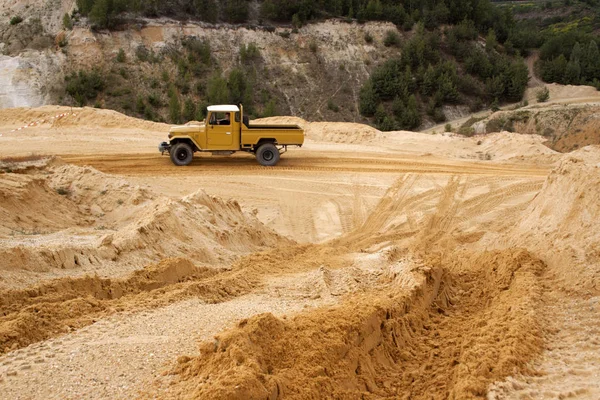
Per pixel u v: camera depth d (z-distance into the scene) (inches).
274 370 249.4
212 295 372.8
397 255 532.1
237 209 616.7
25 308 309.3
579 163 499.5
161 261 413.4
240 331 255.4
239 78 2400.3
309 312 313.9
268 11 2810.0
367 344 289.6
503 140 1213.1
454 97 2677.2
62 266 385.7
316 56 2743.6
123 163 1003.3
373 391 266.7
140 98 2239.2
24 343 277.7
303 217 764.6
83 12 2444.6
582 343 290.8
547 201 505.0
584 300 348.2
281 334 269.7
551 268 406.9
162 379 240.8
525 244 474.9
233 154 1105.4
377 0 2935.5
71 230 521.7
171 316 319.3
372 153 1150.3
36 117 1338.6
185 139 1000.9
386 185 898.1
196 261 460.1
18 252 366.3
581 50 3115.2
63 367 251.1
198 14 2689.5
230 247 530.3
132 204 616.1
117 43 2409.0
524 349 277.9
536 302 343.0
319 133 1337.4
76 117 1328.7
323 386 247.8
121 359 259.3
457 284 420.8
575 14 5113.2
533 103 2760.8
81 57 2321.6
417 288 359.9
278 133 1011.3
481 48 2982.3
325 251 549.3
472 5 3125.0
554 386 250.1
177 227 484.1
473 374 257.3
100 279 366.3
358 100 2635.3
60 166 737.0
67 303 323.3
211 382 226.1
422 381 276.4
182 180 901.2
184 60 2469.2
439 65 2719.0
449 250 593.6
